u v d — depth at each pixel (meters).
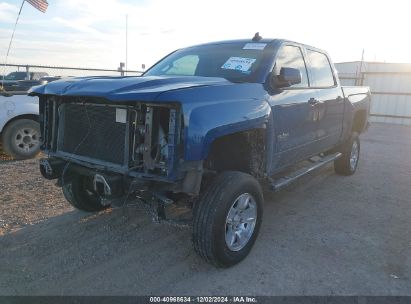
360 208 5.22
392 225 4.62
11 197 5.17
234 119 3.30
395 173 7.38
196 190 3.12
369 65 20.00
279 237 4.17
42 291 3.06
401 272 3.47
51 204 4.96
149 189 3.15
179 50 5.17
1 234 4.04
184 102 2.94
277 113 4.01
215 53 4.58
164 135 3.04
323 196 5.72
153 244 3.91
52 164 3.68
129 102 3.05
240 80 3.96
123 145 3.18
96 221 4.44
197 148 2.97
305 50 5.06
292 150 4.54
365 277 3.37
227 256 3.36
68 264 3.48
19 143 7.44
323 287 3.19
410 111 18.92
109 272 3.36
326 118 5.37
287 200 5.48
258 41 4.55
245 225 3.60
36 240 3.93
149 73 4.84
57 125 3.79
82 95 3.18
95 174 3.27
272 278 3.32
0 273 3.29
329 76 5.79
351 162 6.88
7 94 7.18
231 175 3.39
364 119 7.16
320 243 4.04
